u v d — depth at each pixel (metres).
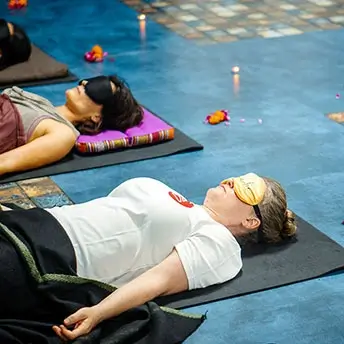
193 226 3.52
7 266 3.16
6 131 4.76
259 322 3.44
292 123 5.66
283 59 7.11
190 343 3.29
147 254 3.49
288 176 4.83
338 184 4.73
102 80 5.11
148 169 4.86
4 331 3.10
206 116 5.74
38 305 3.23
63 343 3.12
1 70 6.30
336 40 7.70
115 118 5.14
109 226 3.44
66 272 3.26
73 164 4.86
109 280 3.43
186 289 3.51
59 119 4.91
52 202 4.40
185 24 8.12
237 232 3.77
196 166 4.93
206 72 6.71
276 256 3.84
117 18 8.25
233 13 8.54
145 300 3.29
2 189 4.53
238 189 3.73
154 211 3.48
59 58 6.98
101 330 3.20
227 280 3.62
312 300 3.59
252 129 5.53
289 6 8.84
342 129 5.57
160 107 5.90
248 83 6.46
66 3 8.71
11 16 8.20
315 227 4.18
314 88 6.38
